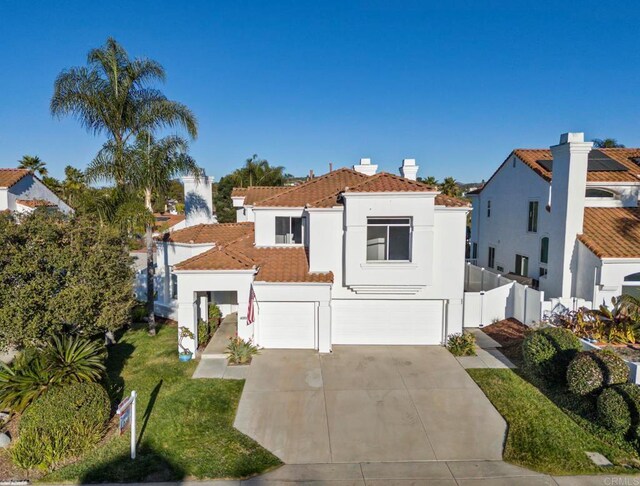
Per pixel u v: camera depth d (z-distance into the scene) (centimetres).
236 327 2141
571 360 1360
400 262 1802
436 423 1271
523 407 1339
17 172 3456
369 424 1267
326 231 1855
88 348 1359
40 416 1083
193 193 3098
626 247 1959
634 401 1130
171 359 1752
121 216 1856
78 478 1002
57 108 1919
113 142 1998
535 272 2505
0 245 1289
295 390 1480
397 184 1798
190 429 1223
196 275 1767
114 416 1279
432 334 1919
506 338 1950
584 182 2047
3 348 1361
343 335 1928
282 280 1791
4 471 1030
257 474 1035
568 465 1057
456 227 1847
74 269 1412
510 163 2806
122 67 1997
